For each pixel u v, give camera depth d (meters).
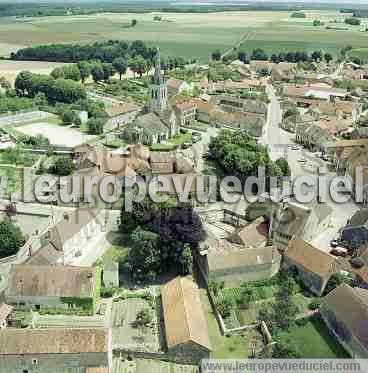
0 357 99.38
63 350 99.56
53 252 134.62
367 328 104.75
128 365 106.38
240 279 132.12
